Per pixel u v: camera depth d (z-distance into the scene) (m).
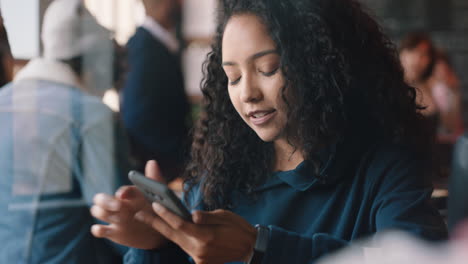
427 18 4.79
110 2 1.79
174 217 0.82
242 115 1.02
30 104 1.41
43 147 1.39
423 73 3.20
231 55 0.99
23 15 1.55
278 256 0.88
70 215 1.38
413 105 1.11
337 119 1.01
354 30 1.05
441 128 3.13
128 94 2.42
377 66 1.07
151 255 1.01
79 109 1.46
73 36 1.54
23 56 1.58
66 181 1.40
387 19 4.65
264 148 1.11
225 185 1.13
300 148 1.04
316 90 1.00
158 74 2.51
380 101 1.07
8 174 1.37
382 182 1.01
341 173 1.04
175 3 2.71
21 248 1.35
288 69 0.97
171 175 2.30
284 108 0.99
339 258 0.81
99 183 1.42
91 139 1.44
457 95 3.27
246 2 0.99
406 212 0.94
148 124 2.42
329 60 0.99
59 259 1.36
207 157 1.15
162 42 2.58
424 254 0.60
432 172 1.09
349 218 1.02
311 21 0.99
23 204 1.36
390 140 1.06
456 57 4.65
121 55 1.75
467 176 1.01
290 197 1.07
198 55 3.61
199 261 0.85
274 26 0.96
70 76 1.51
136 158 2.23
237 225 0.87
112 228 0.95
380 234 0.90
